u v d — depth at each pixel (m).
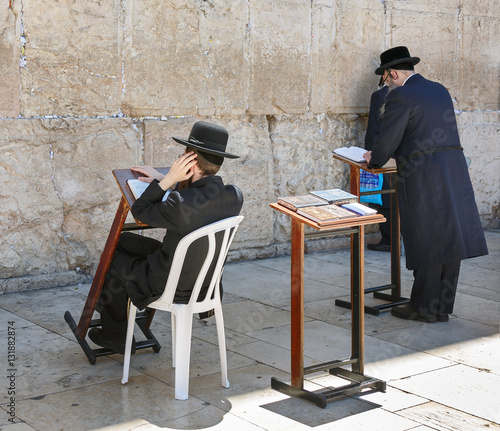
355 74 7.05
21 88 5.16
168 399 3.31
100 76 5.51
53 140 5.32
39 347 4.04
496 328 4.56
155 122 5.84
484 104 8.26
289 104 6.64
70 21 5.30
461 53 7.93
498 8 8.15
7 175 5.14
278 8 6.42
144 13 5.66
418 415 3.17
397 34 7.33
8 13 5.01
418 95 4.56
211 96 6.14
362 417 3.14
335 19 6.82
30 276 5.32
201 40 6.00
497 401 3.34
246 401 3.31
